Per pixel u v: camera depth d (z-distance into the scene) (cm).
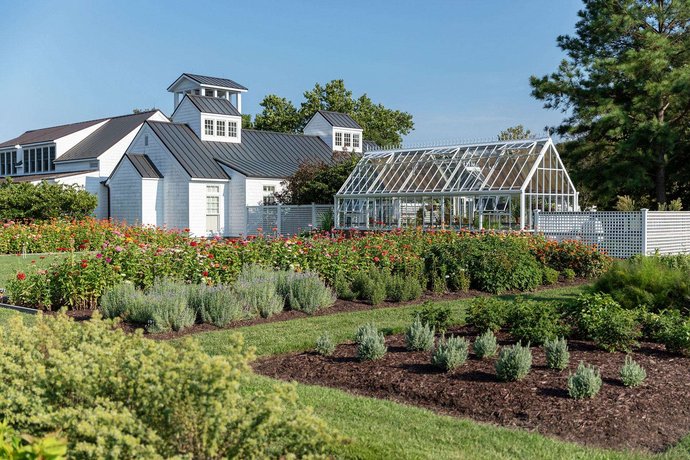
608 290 1254
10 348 596
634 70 3366
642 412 722
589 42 3762
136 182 4138
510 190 2812
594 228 2620
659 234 2539
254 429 467
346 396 787
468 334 1088
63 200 3894
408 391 809
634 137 3347
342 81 7175
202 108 4350
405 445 629
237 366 517
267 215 3997
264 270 1535
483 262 1709
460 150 3184
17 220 3725
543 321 1015
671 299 1195
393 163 3347
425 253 1775
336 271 1616
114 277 1370
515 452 615
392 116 7494
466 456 603
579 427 690
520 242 1973
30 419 479
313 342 1066
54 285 1359
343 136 5097
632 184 3397
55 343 656
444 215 3056
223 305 1238
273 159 4572
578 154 3706
